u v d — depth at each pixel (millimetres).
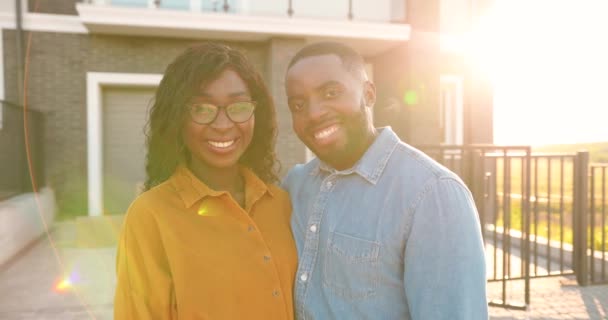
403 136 8438
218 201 1339
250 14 7430
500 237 6703
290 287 1363
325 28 7688
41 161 7449
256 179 1474
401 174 1208
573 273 4637
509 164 4254
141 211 1255
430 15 8641
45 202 6996
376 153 1271
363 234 1220
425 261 1097
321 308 1280
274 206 1500
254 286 1282
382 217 1199
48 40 7426
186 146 1421
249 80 1399
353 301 1225
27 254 5836
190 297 1210
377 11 8828
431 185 1136
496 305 3955
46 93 7457
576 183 4621
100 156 7684
